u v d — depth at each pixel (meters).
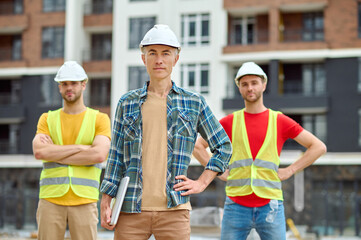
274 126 5.53
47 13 31.89
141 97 4.04
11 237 20.14
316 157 5.46
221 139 4.09
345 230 25.45
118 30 29.91
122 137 4.04
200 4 28.80
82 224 5.21
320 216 25.72
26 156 30.80
